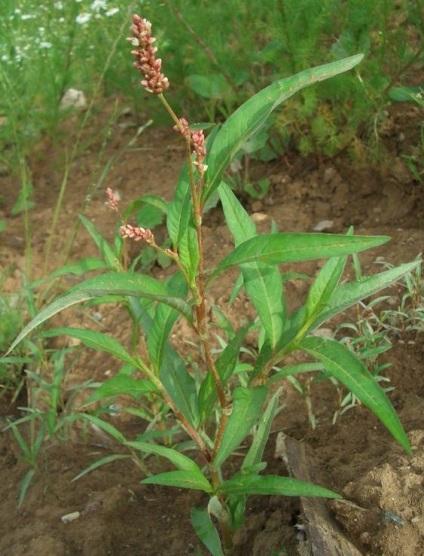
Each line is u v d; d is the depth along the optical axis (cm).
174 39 65
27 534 39
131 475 42
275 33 57
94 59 73
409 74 63
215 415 42
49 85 71
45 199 68
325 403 43
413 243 52
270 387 44
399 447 37
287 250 25
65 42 72
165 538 39
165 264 58
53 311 25
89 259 38
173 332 50
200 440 33
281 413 43
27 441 46
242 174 64
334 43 60
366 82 56
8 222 66
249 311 50
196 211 26
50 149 75
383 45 56
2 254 61
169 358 34
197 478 32
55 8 70
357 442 40
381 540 33
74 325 53
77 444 45
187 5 65
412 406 41
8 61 69
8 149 75
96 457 44
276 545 35
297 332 30
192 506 40
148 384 33
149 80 24
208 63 64
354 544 33
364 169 60
